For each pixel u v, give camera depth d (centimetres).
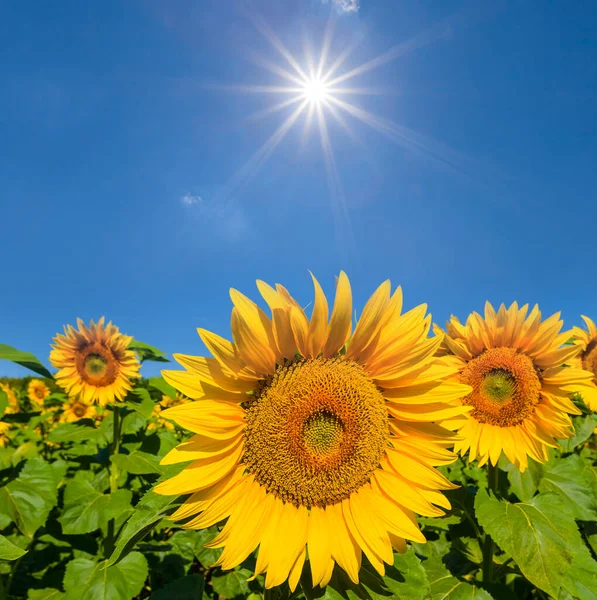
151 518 50
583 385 83
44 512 97
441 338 54
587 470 93
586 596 69
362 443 55
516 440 84
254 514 54
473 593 70
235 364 51
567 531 69
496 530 69
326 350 55
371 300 54
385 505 55
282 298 52
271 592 56
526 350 87
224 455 53
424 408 55
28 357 83
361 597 51
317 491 54
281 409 54
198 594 71
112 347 127
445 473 129
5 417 120
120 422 119
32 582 111
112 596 87
